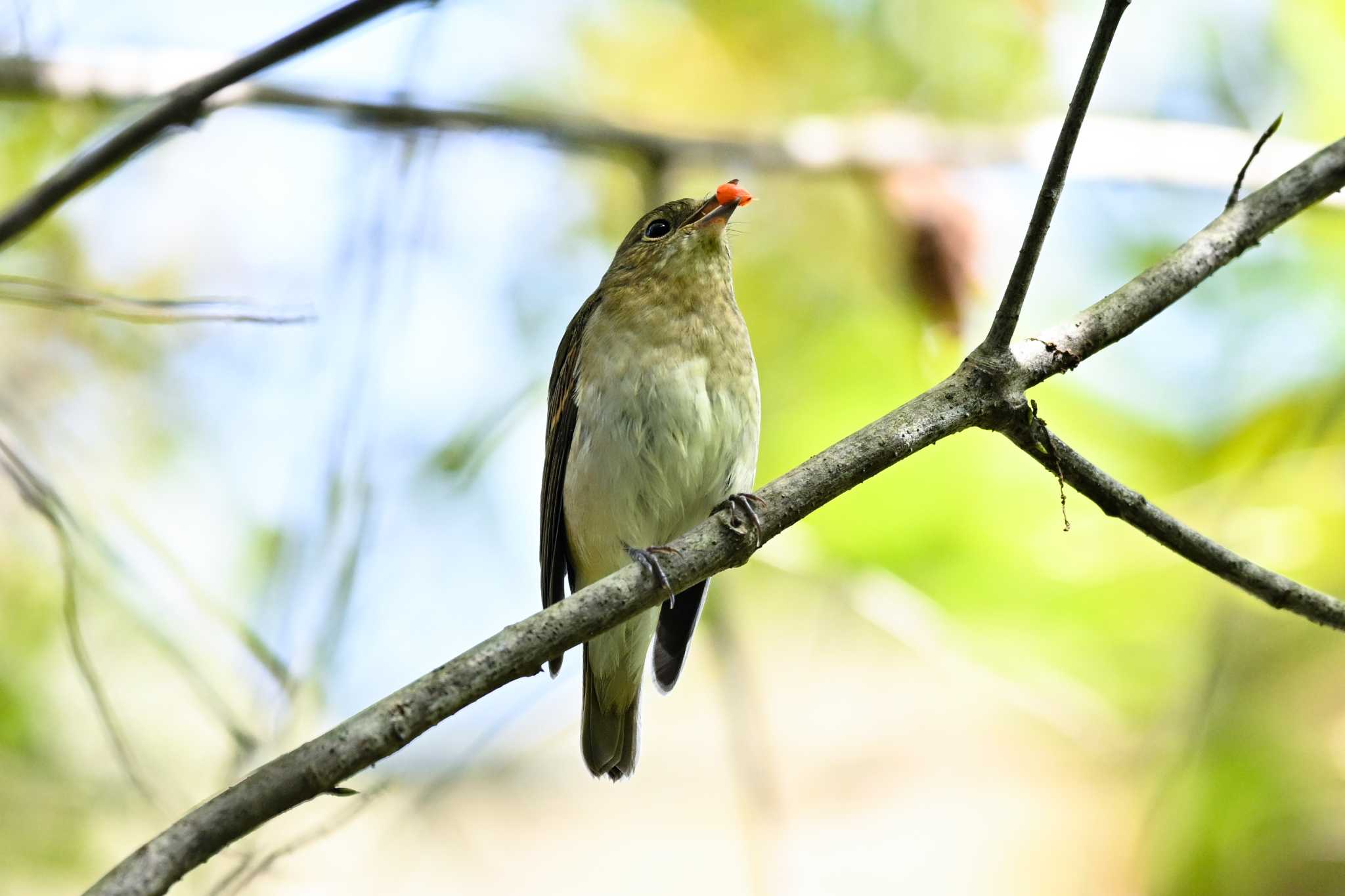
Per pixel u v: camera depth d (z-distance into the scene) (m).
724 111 12.65
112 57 9.59
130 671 10.84
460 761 11.12
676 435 8.89
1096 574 10.42
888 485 10.46
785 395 11.54
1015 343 6.81
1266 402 10.57
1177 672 10.47
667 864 14.63
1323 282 10.91
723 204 9.24
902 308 11.62
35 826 10.18
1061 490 6.85
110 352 12.01
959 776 14.73
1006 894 13.39
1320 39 11.68
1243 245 7.18
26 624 10.86
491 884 13.73
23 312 11.88
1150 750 11.18
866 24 12.41
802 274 12.13
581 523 9.17
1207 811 10.86
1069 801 13.99
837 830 14.36
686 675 15.53
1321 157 7.34
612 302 9.41
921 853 14.05
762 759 10.43
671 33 12.55
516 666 5.98
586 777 15.01
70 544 7.95
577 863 14.43
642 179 11.56
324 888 10.80
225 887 6.99
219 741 10.76
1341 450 10.45
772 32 12.51
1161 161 11.41
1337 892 10.52
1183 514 10.46
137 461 11.75
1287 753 10.67
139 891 5.09
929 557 10.43
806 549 10.51
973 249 11.44
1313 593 6.82
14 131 11.33
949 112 12.53
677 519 9.11
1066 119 6.24
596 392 9.10
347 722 5.62
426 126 10.02
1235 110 12.18
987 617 10.41
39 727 10.59
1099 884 13.10
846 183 12.15
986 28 12.30
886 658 14.38
